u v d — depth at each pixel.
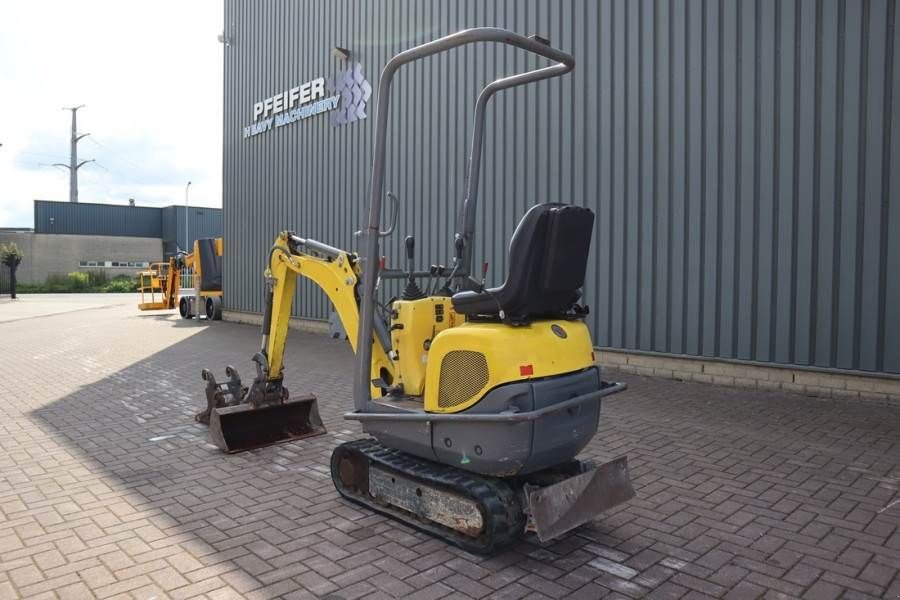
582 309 4.32
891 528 4.21
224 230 19.34
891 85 7.07
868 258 7.27
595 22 9.44
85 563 3.83
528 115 10.34
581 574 3.66
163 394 8.80
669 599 3.39
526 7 10.34
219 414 6.04
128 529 4.32
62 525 4.38
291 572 3.71
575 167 9.76
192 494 4.97
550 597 3.42
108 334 16.33
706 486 4.98
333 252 5.44
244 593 3.47
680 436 6.28
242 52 18.16
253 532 4.26
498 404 3.70
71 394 8.80
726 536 4.12
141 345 14.05
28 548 4.03
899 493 4.78
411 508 4.24
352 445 4.77
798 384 7.81
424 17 12.27
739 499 4.71
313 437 6.47
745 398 7.74
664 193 8.82
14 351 13.32
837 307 7.49
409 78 12.60
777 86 7.81
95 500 4.84
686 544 4.02
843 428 6.43
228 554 3.94
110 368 11.01
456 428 3.90
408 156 12.66
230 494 4.96
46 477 5.37
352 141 14.28
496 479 3.97
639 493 4.85
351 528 4.32
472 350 3.83
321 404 8.05
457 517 3.94
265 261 17.48
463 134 11.48
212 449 6.15
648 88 8.92
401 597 3.43
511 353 3.70
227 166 19.06
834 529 4.21
